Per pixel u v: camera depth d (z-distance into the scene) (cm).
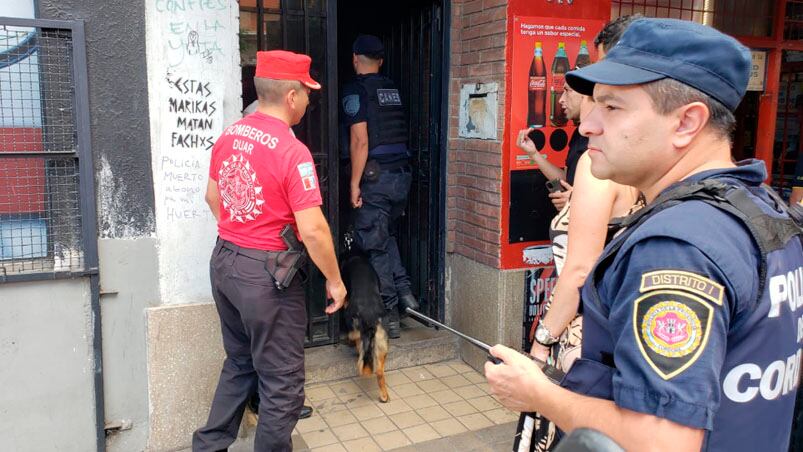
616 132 113
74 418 285
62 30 264
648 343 96
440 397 376
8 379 271
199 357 306
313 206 251
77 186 276
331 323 411
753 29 497
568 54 380
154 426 302
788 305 106
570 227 186
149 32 279
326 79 375
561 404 114
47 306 273
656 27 110
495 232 387
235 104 302
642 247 103
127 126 281
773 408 108
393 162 414
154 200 290
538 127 379
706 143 112
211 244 304
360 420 348
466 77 407
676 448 91
